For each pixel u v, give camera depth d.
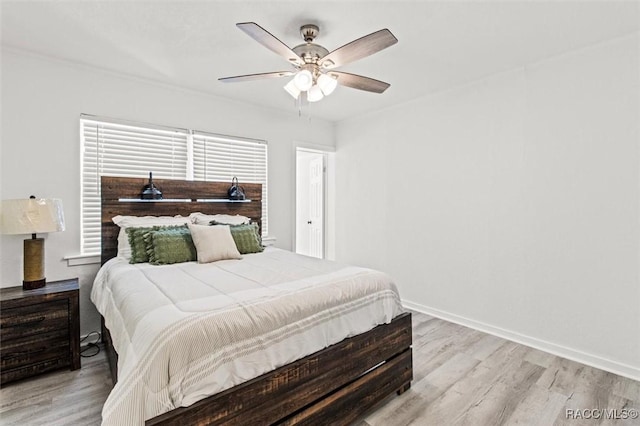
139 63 2.76
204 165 3.55
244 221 3.51
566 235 2.60
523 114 2.83
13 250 2.50
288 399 1.52
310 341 1.64
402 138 3.89
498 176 3.01
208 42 2.42
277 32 2.27
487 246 3.10
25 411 1.88
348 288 1.94
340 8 1.99
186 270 2.29
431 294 3.61
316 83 2.09
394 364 2.05
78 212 2.79
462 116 3.29
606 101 2.39
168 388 1.21
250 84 3.27
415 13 2.04
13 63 2.50
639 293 2.27
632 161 2.29
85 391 2.08
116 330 1.72
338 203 4.82
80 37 2.33
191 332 1.31
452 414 1.89
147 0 1.91
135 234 2.68
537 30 2.24
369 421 1.84
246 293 1.71
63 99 2.71
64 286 2.42
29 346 2.19
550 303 2.69
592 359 2.46
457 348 2.75
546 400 2.02
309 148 4.51
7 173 2.48
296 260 2.70
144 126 3.12
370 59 2.70
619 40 2.33
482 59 2.70
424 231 3.67
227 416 1.32
